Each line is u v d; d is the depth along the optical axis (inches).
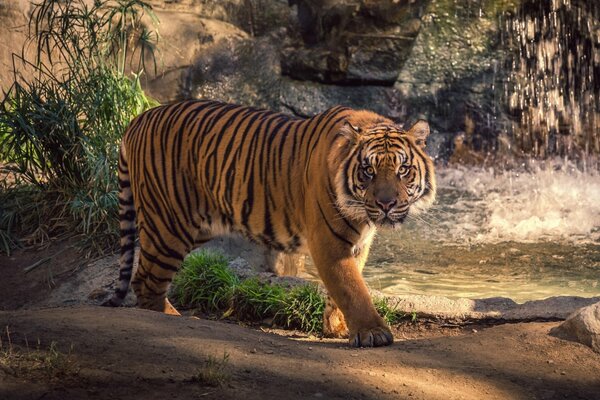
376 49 798.5
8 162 545.3
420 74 808.9
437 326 383.9
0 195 542.9
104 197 502.6
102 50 563.8
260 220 367.2
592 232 596.4
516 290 472.1
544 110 817.5
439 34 814.5
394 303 390.3
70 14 549.0
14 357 259.9
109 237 500.4
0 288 470.9
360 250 350.0
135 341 283.9
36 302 455.2
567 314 365.7
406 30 803.4
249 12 812.6
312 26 810.8
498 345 311.6
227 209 377.1
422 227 609.3
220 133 374.9
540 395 273.0
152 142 392.2
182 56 766.5
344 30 802.8
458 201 681.0
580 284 482.0
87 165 518.6
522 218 633.0
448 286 480.1
